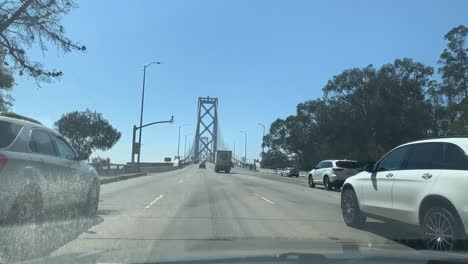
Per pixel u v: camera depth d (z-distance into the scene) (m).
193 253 5.70
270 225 12.02
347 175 28.38
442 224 8.32
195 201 18.50
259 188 28.06
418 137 50.75
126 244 8.98
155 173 56.69
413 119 50.91
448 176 8.39
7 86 21.22
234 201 18.75
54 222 10.52
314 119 73.44
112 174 41.22
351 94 53.25
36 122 10.67
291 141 88.19
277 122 98.38
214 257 5.27
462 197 7.96
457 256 5.45
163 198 19.69
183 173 57.72
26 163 9.36
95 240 9.39
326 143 58.94
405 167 9.77
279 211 15.34
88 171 12.30
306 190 27.55
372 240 9.94
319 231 11.10
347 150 53.94
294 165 96.00
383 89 51.59
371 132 52.47
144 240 9.49
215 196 21.19
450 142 8.74
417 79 52.84
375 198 10.66
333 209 16.25
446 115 52.56
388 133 50.66
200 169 81.81
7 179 8.78
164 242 9.25
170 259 5.23
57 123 58.44
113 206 16.11
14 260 7.20
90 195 12.44
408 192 9.34
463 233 7.90
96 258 5.43
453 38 52.44
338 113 53.00
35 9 18.69
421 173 9.09
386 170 10.42
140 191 23.73
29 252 7.86
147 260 5.24
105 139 58.91
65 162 11.02
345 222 12.13
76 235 9.85
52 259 5.40
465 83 52.28
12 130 9.34
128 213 14.12
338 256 5.23
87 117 58.91
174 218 13.14
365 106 52.47
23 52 19.00
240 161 141.38
